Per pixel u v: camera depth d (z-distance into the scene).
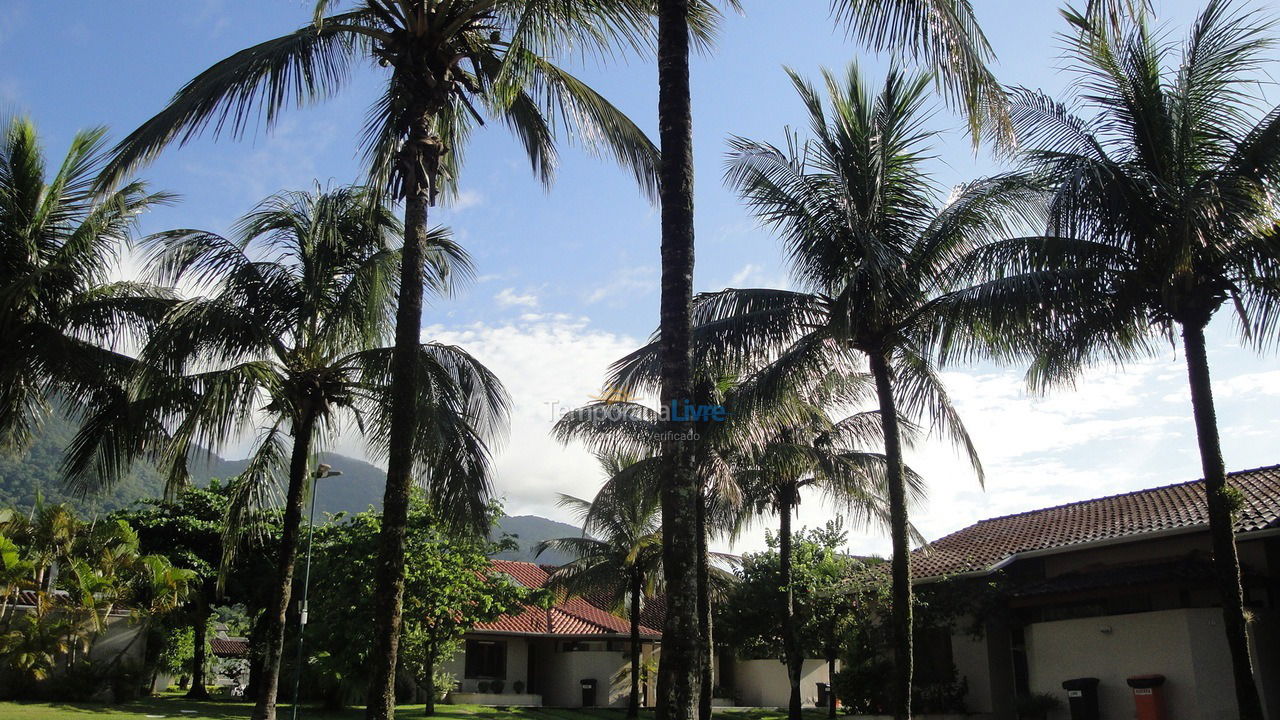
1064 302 12.77
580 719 28.23
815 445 21.09
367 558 24.62
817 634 23.53
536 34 10.79
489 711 28.36
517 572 39.78
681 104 9.00
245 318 14.86
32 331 15.64
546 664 35.22
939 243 14.41
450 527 13.93
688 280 8.60
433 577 25.23
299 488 15.89
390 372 15.18
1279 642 15.87
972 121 9.52
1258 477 19.61
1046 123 13.61
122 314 15.99
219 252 16.05
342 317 16.27
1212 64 12.82
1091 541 18.52
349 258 17.02
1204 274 12.38
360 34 13.12
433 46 12.01
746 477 21.64
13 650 21.05
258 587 30.44
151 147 11.55
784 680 35.97
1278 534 15.79
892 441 14.23
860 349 14.70
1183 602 16.62
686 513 8.04
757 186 14.78
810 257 14.85
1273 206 11.62
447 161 14.52
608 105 13.41
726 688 37.88
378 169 13.83
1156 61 13.06
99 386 16.25
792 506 24.27
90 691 22.39
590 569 29.81
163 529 30.92
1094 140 13.31
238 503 16.59
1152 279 12.80
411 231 11.67
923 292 14.68
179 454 13.25
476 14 12.02
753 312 15.06
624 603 33.22
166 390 14.23
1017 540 21.61
